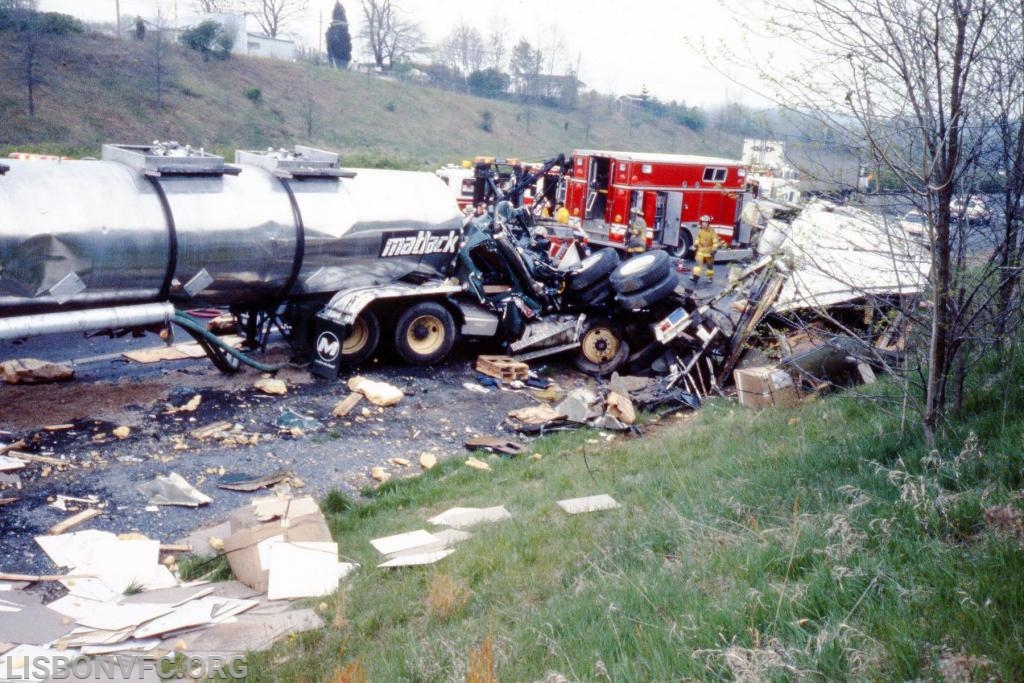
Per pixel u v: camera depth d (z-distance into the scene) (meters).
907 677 3.34
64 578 6.23
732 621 4.04
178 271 10.41
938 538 4.44
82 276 9.59
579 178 21.77
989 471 5.14
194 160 10.60
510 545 6.23
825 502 5.48
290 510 6.93
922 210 5.39
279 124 43.59
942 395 5.89
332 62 60.66
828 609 3.98
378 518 7.68
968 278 5.61
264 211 11.13
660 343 13.27
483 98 62.84
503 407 11.49
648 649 4.01
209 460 8.82
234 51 51.97
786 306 7.18
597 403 10.93
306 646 5.18
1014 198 5.38
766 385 9.72
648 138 63.94
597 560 5.59
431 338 12.88
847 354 9.05
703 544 5.28
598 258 13.63
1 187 9.11
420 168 40.09
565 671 4.02
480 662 4.07
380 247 12.23
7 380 10.70
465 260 12.90
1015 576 3.79
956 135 5.05
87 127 34.94
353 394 11.12
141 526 7.34
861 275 7.00
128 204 9.94
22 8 40.91
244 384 11.34
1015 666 3.22
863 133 5.27
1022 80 5.08
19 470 8.09
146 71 41.75
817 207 5.80
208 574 6.55
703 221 20.50
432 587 5.47
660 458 8.28
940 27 4.93
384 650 4.84
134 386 10.95
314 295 12.15
